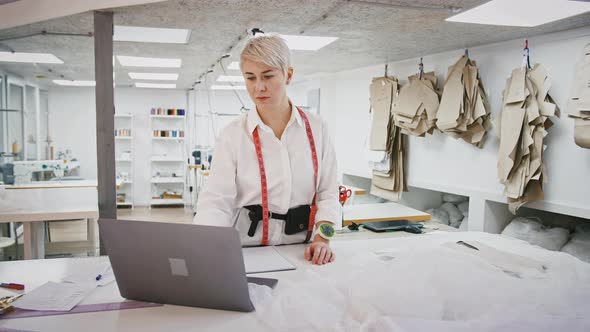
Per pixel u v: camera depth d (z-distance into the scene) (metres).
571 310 0.96
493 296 1.01
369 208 3.13
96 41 2.72
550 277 1.18
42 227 3.60
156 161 8.26
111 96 2.76
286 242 1.61
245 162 1.52
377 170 4.98
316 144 1.59
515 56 3.38
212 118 7.60
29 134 6.32
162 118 8.23
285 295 1.06
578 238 3.11
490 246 1.47
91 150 7.72
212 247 0.94
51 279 1.23
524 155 3.10
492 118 3.58
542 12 2.60
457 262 1.17
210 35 3.45
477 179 3.75
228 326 0.93
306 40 3.72
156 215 7.20
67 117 7.57
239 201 1.57
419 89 4.13
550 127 3.08
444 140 4.13
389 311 0.95
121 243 1.00
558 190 3.05
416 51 4.13
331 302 1.03
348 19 2.93
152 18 2.91
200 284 0.99
